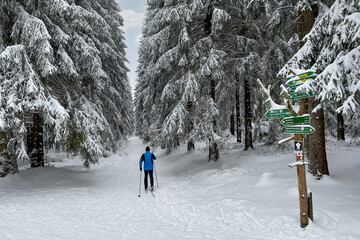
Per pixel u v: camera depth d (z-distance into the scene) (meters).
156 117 18.83
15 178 10.07
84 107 12.12
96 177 13.32
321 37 6.05
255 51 13.61
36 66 10.05
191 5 11.86
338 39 5.40
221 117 18.33
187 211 6.60
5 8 9.51
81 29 12.67
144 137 32.38
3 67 8.30
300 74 4.86
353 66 4.96
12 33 9.23
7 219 5.74
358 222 4.59
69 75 10.75
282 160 11.15
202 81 12.40
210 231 5.17
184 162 16.12
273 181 7.61
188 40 11.80
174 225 5.67
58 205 7.26
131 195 8.86
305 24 7.65
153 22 14.56
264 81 12.71
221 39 13.61
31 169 12.01
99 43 15.55
